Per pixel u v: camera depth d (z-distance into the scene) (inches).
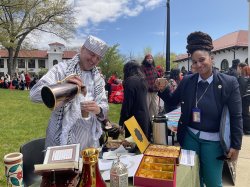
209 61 87.6
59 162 55.9
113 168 59.8
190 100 93.0
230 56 1275.8
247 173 171.5
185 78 97.6
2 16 1124.5
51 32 1270.9
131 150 89.5
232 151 89.4
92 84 81.3
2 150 212.8
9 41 1143.6
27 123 328.5
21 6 1081.4
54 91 53.6
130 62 154.1
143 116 144.6
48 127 80.0
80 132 78.3
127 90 145.2
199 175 93.3
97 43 76.6
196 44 87.4
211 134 91.6
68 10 1261.1
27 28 1241.4
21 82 1026.7
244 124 269.0
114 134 115.3
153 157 71.8
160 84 105.1
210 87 90.5
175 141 115.6
